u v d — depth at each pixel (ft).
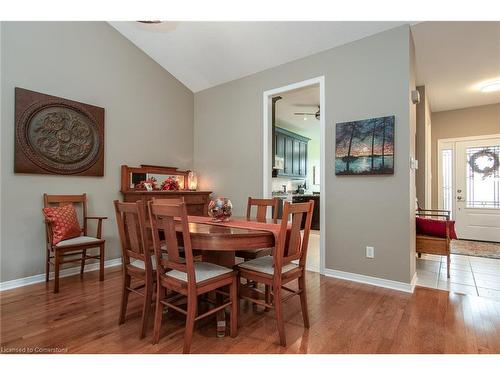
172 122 14.40
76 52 10.57
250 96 13.09
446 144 18.01
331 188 10.40
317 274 10.64
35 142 9.45
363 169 9.53
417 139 13.97
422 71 12.22
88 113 10.84
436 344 5.76
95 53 11.17
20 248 9.20
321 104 10.68
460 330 6.32
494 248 15.03
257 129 12.82
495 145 16.53
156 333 5.80
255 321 6.86
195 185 15.29
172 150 14.39
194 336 6.12
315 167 28.09
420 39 9.69
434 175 18.26
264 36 10.78
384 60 9.23
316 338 6.02
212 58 12.73
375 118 9.34
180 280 5.61
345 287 9.17
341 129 10.07
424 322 6.70
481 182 17.01
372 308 7.52
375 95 9.39
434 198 18.25
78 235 9.73
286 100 17.03
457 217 17.72
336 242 10.28
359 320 6.83
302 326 6.56
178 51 12.84
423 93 13.78
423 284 9.44
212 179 14.74
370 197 9.50
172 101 14.40
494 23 8.75
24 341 5.87
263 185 12.59
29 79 9.35
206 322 6.81
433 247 10.48
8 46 8.89
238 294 6.70
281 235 5.71
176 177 14.35
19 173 9.16
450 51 10.49
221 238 5.81
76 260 9.45
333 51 10.39
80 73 10.69
